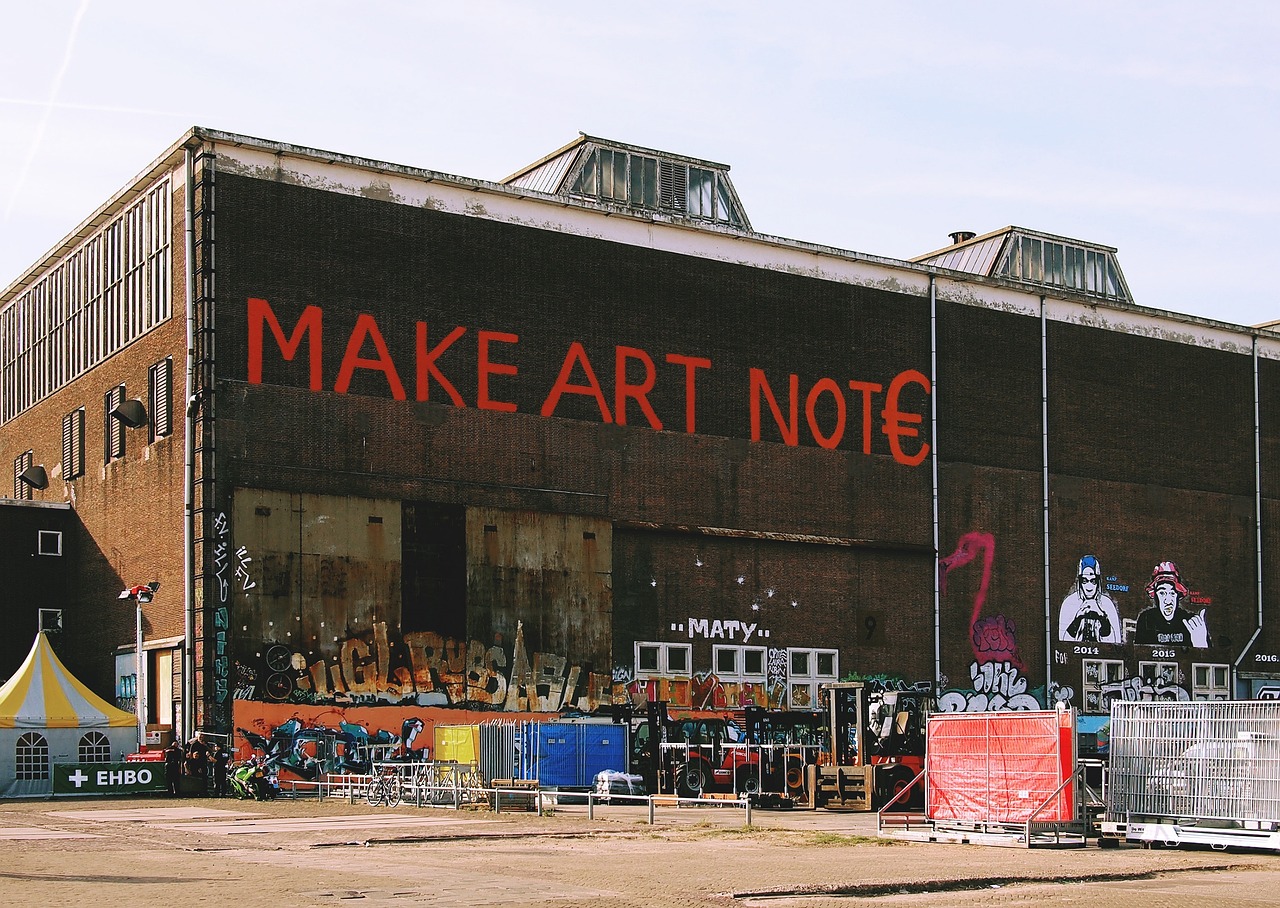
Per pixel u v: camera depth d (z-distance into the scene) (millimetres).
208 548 46281
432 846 27297
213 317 47344
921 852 27188
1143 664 66250
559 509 52719
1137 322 68438
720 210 61906
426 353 50875
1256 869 24906
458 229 52031
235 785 42906
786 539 57281
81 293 56562
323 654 47531
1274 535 71812
